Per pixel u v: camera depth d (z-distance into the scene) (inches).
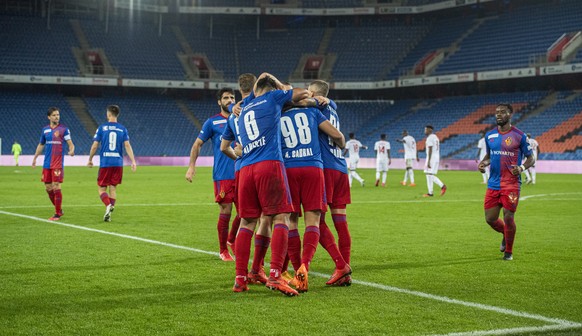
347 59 2341.3
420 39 2358.5
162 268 310.5
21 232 445.1
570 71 1780.3
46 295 248.8
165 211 614.9
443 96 2292.1
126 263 323.9
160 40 2363.4
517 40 2057.1
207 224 506.0
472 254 363.6
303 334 197.6
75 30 2279.8
